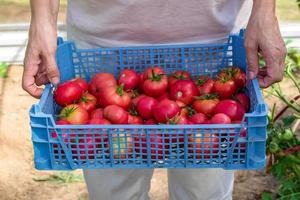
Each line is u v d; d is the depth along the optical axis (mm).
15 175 2406
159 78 1565
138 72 1665
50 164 1346
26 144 2566
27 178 2395
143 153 1337
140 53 1629
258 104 1282
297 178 2123
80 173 2420
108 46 1630
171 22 1572
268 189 2293
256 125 1277
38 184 2367
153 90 1558
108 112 1438
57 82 1501
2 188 2340
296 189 2121
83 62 1645
